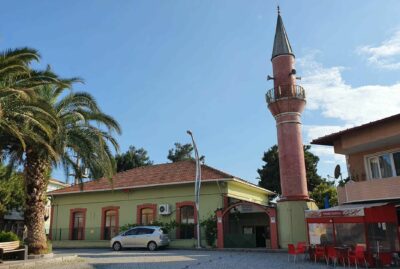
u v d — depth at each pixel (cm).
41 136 1725
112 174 2039
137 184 3147
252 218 2997
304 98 2627
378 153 2009
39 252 1784
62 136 1748
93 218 3297
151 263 1778
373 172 2052
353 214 1700
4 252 1606
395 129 1756
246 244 2608
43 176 1850
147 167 3581
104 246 3136
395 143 1909
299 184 2509
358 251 1504
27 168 1831
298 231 2428
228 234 2670
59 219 3425
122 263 1783
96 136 1909
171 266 1650
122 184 3244
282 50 2714
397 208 1864
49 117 1606
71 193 3391
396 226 1723
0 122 1443
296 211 2459
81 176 1991
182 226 2894
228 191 2923
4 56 1425
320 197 3978
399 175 1906
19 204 3372
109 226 3241
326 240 1877
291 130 2580
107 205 3272
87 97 1920
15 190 3281
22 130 1575
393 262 1627
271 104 2645
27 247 1709
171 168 3384
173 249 2709
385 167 1988
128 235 2681
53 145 1756
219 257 2044
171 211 3006
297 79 2700
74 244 3241
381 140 1841
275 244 2506
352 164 2144
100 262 1827
